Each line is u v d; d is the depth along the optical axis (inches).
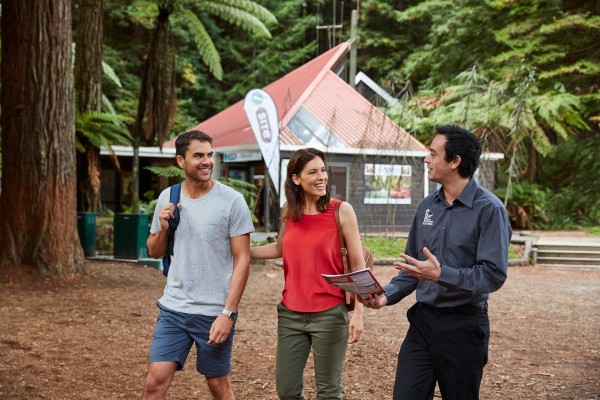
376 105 917.2
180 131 1615.4
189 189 168.9
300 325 164.1
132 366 269.0
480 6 1253.7
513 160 925.8
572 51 1167.0
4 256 466.9
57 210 479.5
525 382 261.0
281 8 1902.1
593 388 251.8
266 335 335.6
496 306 470.3
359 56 1840.6
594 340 347.6
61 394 230.7
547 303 487.8
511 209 1192.8
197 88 1755.7
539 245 792.3
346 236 163.0
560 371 278.8
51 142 478.0
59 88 481.1
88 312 379.9
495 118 1021.8
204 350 165.6
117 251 613.9
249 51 1930.4
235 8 740.0
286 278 167.5
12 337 307.0
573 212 1230.3
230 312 162.4
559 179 1358.3
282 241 169.0
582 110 1183.6
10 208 473.4
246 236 167.0
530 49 1118.4
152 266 587.8
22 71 474.0
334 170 955.3
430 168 148.5
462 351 144.9
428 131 1138.7
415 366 150.1
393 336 346.9
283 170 919.7
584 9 1212.5
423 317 149.6
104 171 1135.0
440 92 1168.8
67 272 479.5
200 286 165.3
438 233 147.8
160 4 715.4
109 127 711.7
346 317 163.8
